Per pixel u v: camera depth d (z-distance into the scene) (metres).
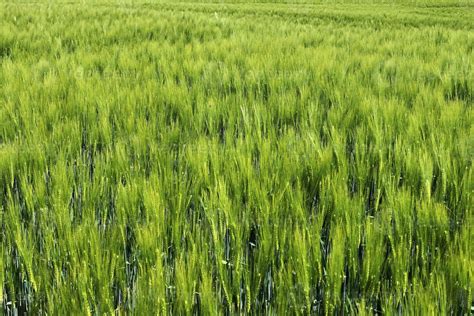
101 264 2.21
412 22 18.19
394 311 2.07
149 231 2.43
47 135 3.90
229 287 2.28
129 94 4.85
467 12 25.25
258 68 6.32
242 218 2.74
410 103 5.11
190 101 4.73
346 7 28.11
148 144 3.71
